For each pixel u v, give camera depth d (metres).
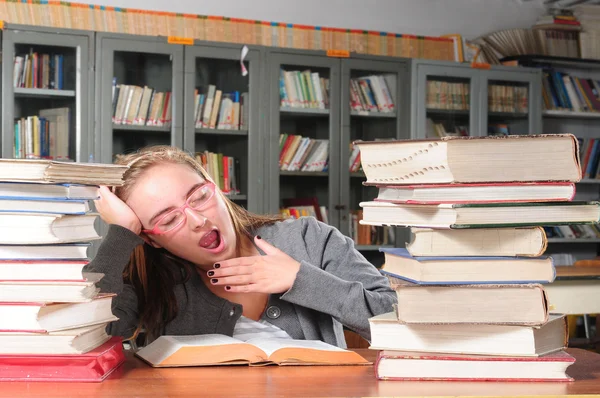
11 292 0.91
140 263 1.47
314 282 1.28
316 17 5.38
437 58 5.21
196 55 4.43
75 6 4.29
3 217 0.91
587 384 0.93
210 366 1.07
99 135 4.23
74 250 0.94
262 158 4.61
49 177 0.90
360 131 4.89
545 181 0.94
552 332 0.99
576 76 6.03
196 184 1.35
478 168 0.94
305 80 4.74
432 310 0.95
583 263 4.27
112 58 4.26
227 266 1.26
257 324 1.48
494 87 5.23
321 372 1.02
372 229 4.90
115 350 1.04
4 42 4.08
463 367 0.95
